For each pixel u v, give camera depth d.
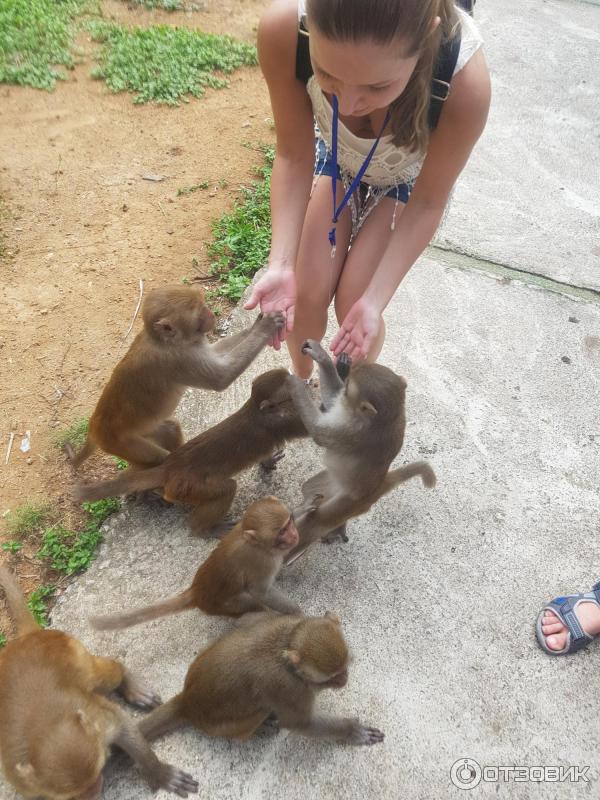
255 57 2.68
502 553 1.34
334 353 1.31
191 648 1.18
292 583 1.28
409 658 1.19
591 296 1.85
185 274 1.86
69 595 1.24
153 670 1.16
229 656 1.00
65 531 1.32
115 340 1.69
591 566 1.33
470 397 1.59
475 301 1.81
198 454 1.24
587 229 2.04
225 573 1.11
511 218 2.06
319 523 1.22
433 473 1.33
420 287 1.83
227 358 1.29
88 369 1.62
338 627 1.00
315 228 1.38
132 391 1.26
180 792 1.02
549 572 1.32
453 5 1.03
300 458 1.48
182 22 2.88
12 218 1.99
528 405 1.59
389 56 0.87
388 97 0.95
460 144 1.19
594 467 1.49
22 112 2.34
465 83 1.11
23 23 2.64
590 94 2.55
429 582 1.29
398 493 1.42
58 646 0.99
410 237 1.30
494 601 1.27
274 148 2.29
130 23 2.82
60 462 1.45
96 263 1.88
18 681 0.93
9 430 1.50
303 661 0.95
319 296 1.39
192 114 2.43
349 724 1.07
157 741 1.08
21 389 1.57
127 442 1.31
